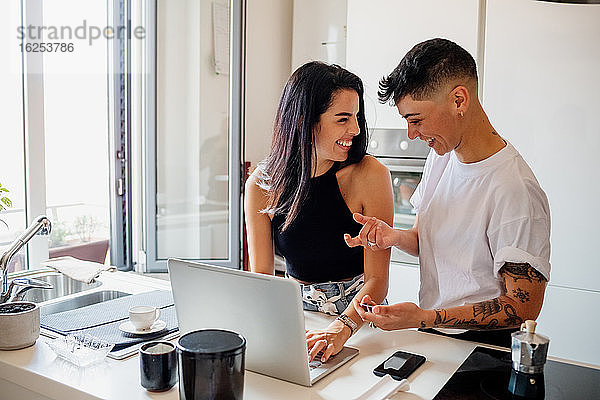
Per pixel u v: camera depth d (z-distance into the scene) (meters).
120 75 3.02
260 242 1.80
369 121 3.14
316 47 3.58
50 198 2.79
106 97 3.01
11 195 2.51
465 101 1.44
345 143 1.62
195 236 3.19
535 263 1.38
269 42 3.62
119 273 2.11
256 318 1.24
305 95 1.60
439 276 1.60
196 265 1.28
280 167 1.69
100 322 1.59
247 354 1.30
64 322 1.59
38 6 2.45
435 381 1.27
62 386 1.24
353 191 1.73
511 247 1.40
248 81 3.49
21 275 2.04
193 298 1.33
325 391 1.22
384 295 1.66
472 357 1.37
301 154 1.65
